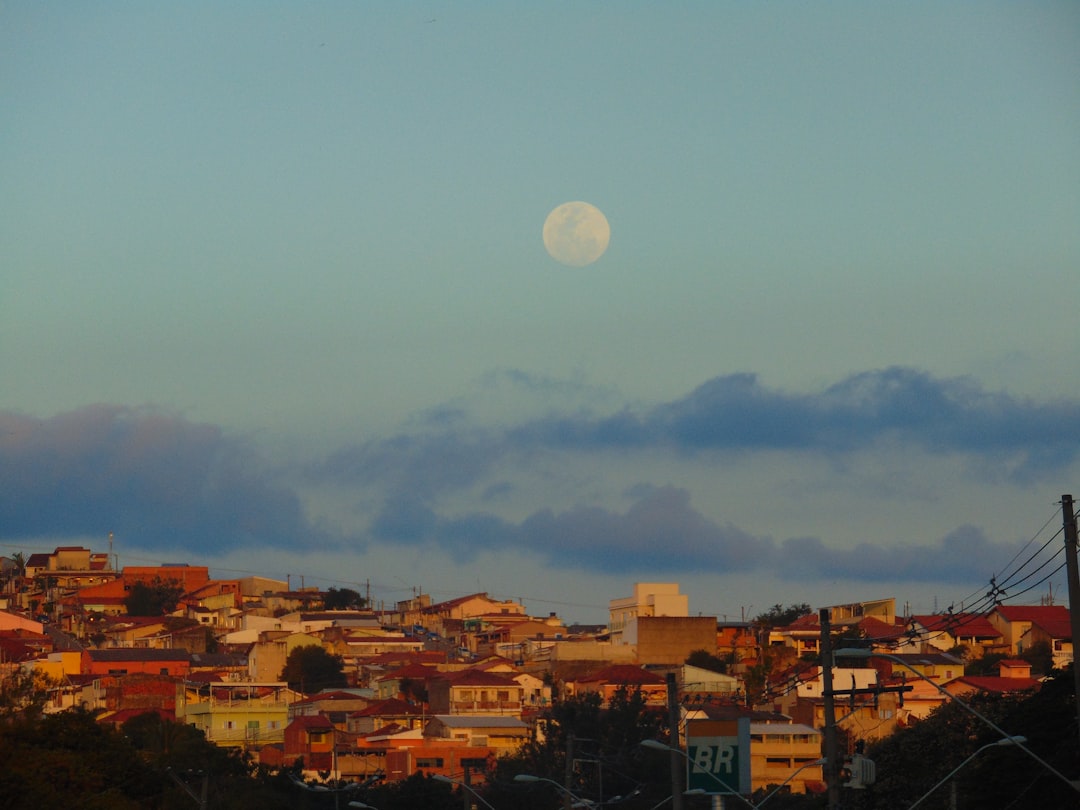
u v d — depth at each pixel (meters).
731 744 171.25
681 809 153.12
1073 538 121.56
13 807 177.62
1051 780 168.12
